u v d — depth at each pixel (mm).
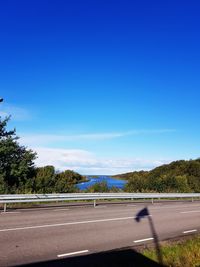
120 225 16578
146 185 43406
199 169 71188
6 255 9875
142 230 15555
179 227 17078
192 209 26328
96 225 16125
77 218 18016
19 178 32375
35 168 34750
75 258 10023
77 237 13055
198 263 9781
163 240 13562
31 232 13523
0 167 31594
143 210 23672
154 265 9422
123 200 32625
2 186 28906
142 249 11586
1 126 33000
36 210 20984
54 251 10695
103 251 11055
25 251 10469
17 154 33500
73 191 34938
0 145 31938
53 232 13773
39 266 9008
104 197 27906
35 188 32875
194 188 51812
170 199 38031
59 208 22625
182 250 11234
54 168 36688
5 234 12859
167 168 79625
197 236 14570
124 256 10508
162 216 21016
